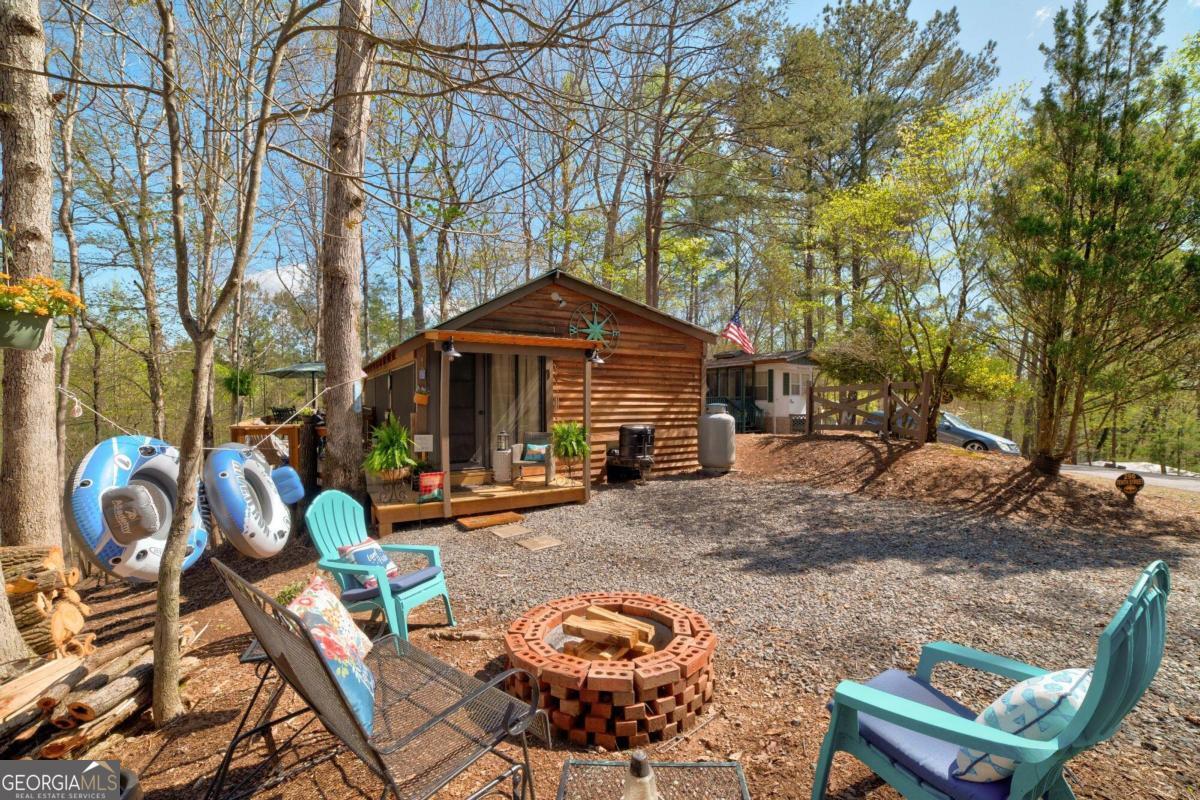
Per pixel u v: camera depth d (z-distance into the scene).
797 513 7.70
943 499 8.34
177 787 2.42
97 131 9.57
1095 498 7.96
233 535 4.99
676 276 25.39
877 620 4.16
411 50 2.74
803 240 19.09
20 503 4.45
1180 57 10.21
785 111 10.25
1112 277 7.36
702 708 2.99
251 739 2.74
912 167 10.91
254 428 8.62
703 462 10.98
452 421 9.04
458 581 5.21
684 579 5.16
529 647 3.02
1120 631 1.56
